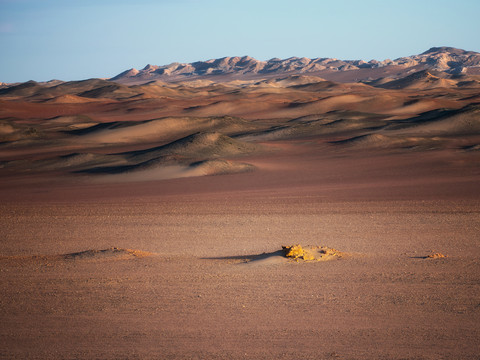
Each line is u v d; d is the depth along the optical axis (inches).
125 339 1251.2
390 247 2503.7
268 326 1325.0
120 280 1782.7
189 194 5251.0
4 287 1711.4
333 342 1222.9
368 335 1261.1
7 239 2994.6
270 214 3848.4
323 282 1718.8
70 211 4249.5
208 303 1512.1
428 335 1256.8
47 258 2233.0
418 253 2301.9
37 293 1632.6
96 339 1253.1
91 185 6205.7
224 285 1699.1
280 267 1935.3
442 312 1411.2
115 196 5260.8
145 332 1293.1
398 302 1499.8
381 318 1373.0
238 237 2933.1
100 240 2918.3
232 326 1328.7
